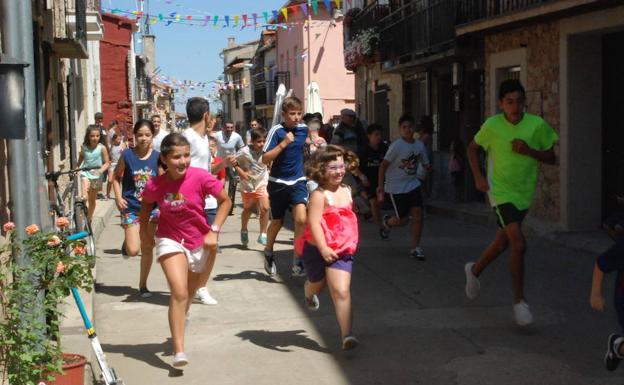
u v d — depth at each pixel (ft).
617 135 38.17
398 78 71.61
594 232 38.37
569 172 38.96
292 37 133.39
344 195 19.47
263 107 163.12
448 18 52.34
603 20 35.65
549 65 40.60
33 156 16.05
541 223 40.73
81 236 16.71
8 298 14.30
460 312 23.67
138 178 26.53
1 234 15.62
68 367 15.71
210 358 19.62
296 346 20.52
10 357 14.03
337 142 42.14
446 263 31.83
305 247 20.10
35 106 16.29
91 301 23.52
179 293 18.29
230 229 44.65
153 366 19.07
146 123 26.68
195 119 25.72
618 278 15.83
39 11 33.53
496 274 29.50
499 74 46.98
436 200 55.88
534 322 22.41
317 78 124.77
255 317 23.53
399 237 39.37
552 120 40.45
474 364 18.78
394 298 25.71
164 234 18.67
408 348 20.16
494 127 22.02
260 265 32.14
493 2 44.09
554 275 29.17
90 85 79.46
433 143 62.39
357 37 76.18
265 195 35.68
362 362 19.13
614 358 16.44
